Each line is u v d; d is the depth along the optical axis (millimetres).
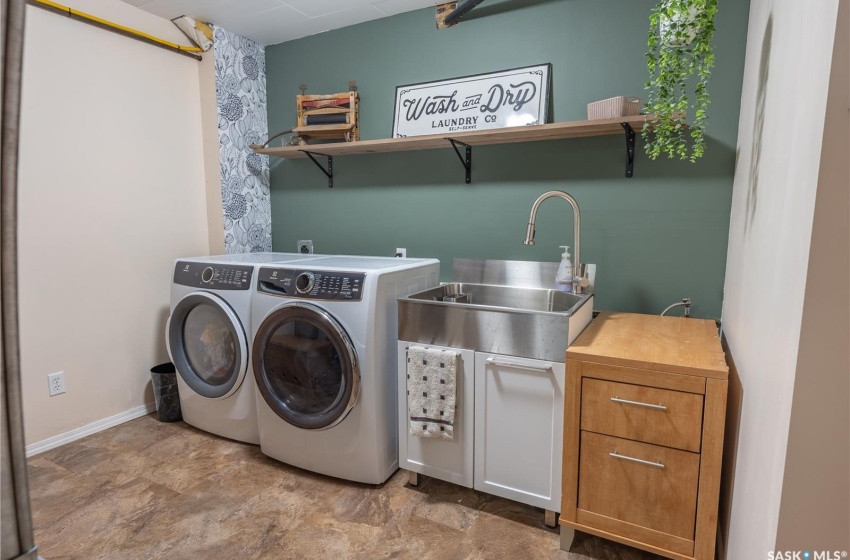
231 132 2912
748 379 1230
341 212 2930
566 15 2189
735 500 1300
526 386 1644
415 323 1845
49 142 2209
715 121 1924
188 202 2857
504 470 1733
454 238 2578
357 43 2742
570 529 1570
